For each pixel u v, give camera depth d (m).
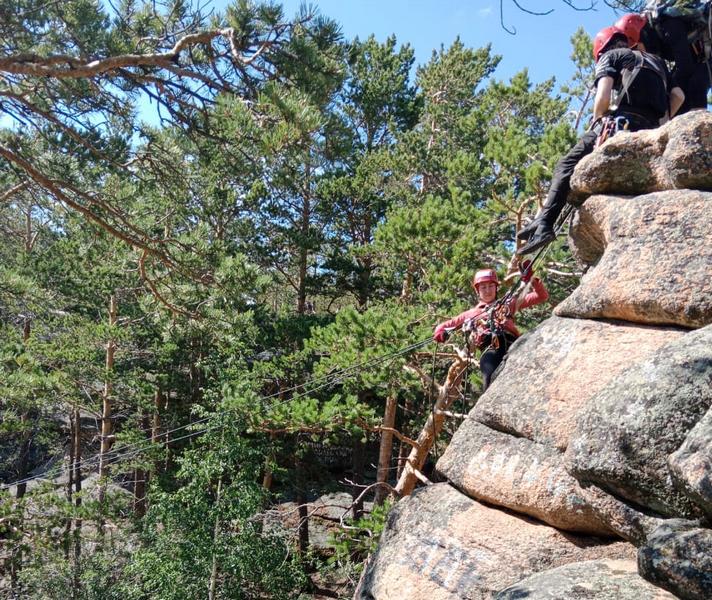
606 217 5.61
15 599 17.06
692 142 5.13
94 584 16.39
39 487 19.55
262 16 8.80
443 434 17.56
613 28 6.19
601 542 4.96
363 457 24.84
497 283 6.61
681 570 3.51
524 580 4.46
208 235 19.00
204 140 10.59
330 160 9.69
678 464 3.63
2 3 8.75
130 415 24.88
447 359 15.39
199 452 16.91
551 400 5.32
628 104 5.97
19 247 23.33
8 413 22.16
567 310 5.71
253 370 18.69
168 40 9.65
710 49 6.40
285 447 21.84
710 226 4.96
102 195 12.13
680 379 4.07
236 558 15.55
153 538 16.77
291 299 28.23
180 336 21.06
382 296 23.84
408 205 21.23
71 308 23.41
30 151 10.85
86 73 8.16
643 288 5.09
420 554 5.62
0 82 10.03
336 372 13.27
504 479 5.36
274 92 8.63
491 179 16.31
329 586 19.48
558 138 11.70
